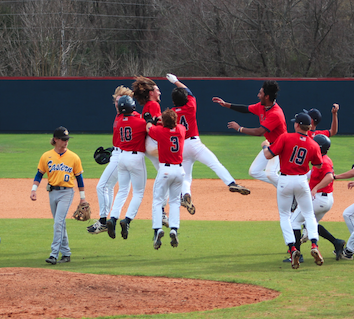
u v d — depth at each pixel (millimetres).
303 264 23609
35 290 18312
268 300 17562
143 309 16719
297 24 142125
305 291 18641
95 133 100688
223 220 35781
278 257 24969
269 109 27172
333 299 17531
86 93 99562
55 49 141750
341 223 33844
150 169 62156
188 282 20188
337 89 95875
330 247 27656
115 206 25828
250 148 80250
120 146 25828
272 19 138875
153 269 22406
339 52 137375
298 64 143250
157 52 155500
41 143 85188
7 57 147625
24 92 99875
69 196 24406
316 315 15656
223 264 23516
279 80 96500
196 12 141000
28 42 147375
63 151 24625
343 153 74000
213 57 145125
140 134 25391
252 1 141000
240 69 146000
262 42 139625
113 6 170375
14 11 155375
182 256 25359
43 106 100062
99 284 19422
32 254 25844
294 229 24141
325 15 138625
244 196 45594
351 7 137625
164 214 27609
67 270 22250
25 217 36531
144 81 25938
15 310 16344
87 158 69312
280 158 22828
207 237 30078
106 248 27594
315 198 24828
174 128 23750
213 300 17766
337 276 21000
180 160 24094
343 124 96688
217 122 99188
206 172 60188
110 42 168125
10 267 21906
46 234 30688
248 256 25250
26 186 49844
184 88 26984
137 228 33188
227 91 98000
